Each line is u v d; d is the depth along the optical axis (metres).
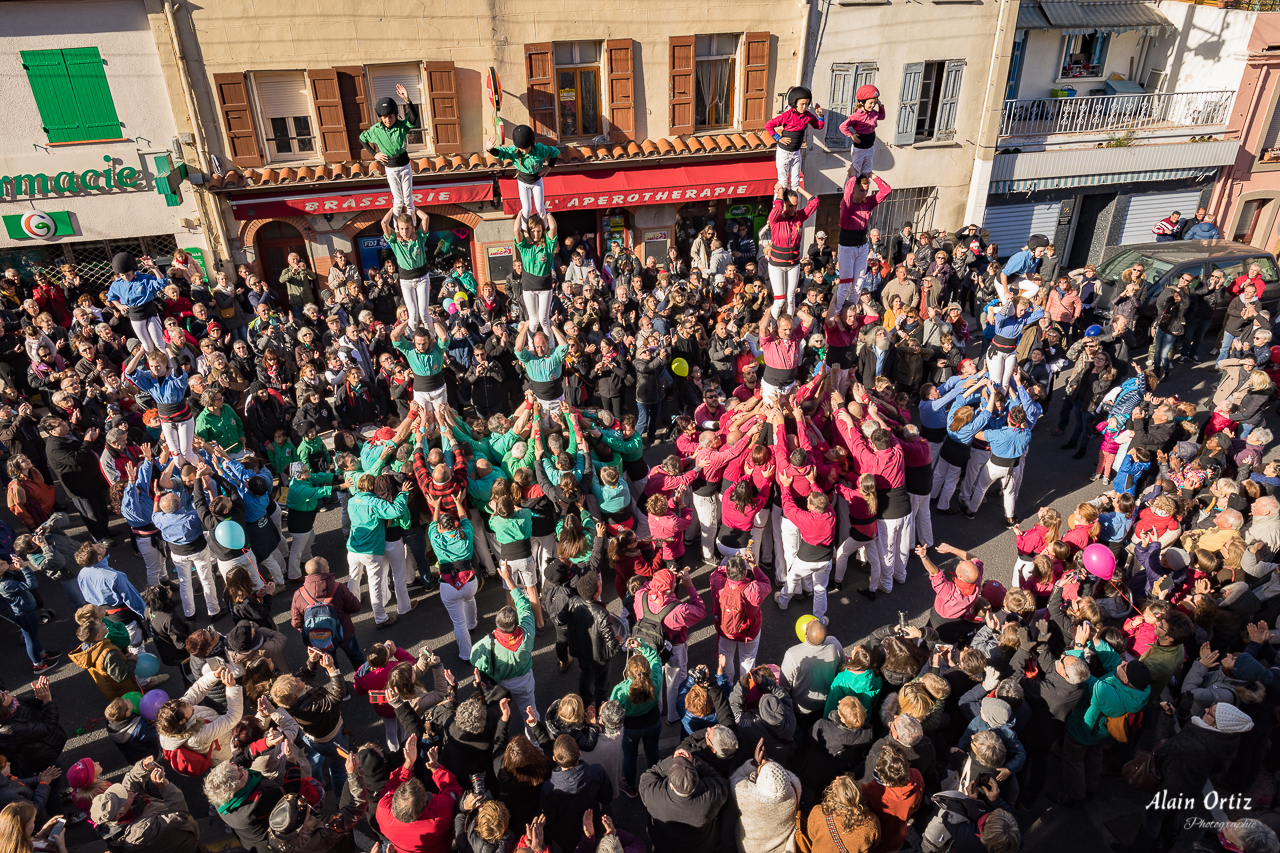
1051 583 7.43
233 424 9.90
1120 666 5.99
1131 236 20.02
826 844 4.70
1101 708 5.92
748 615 7.01
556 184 15.98
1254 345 12.00
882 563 8.77
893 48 16.92
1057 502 10.80
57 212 14.41
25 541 7.79
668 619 6.56
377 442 8.84
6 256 14.72
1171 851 6.03
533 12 15.25
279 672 6.51
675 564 8.05
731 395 12.59
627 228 17.36
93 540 9.83
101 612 6.70
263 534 8.44
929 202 18.53
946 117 17.78
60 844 4.68
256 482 8.22
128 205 14.74
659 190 16.27
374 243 16.16
